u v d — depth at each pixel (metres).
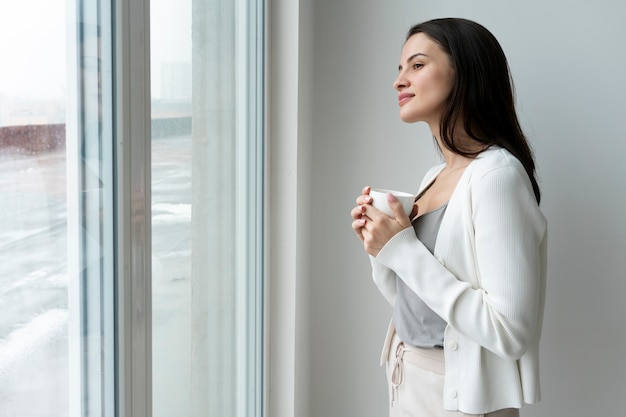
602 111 2.08
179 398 1.24
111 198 0.90
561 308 2.17
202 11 1.30
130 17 0.91
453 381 1.47
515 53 2.11
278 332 1.98
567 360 2.19
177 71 1.16
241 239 1.68
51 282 0.75
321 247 2.29
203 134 1.33
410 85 1.58
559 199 2.14
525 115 2.12
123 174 0.91
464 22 1.57
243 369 1.75
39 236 0.72
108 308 0.90
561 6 2.07
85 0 0.81
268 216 1.91
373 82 2.20
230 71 1.53
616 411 2.17
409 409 1.55
